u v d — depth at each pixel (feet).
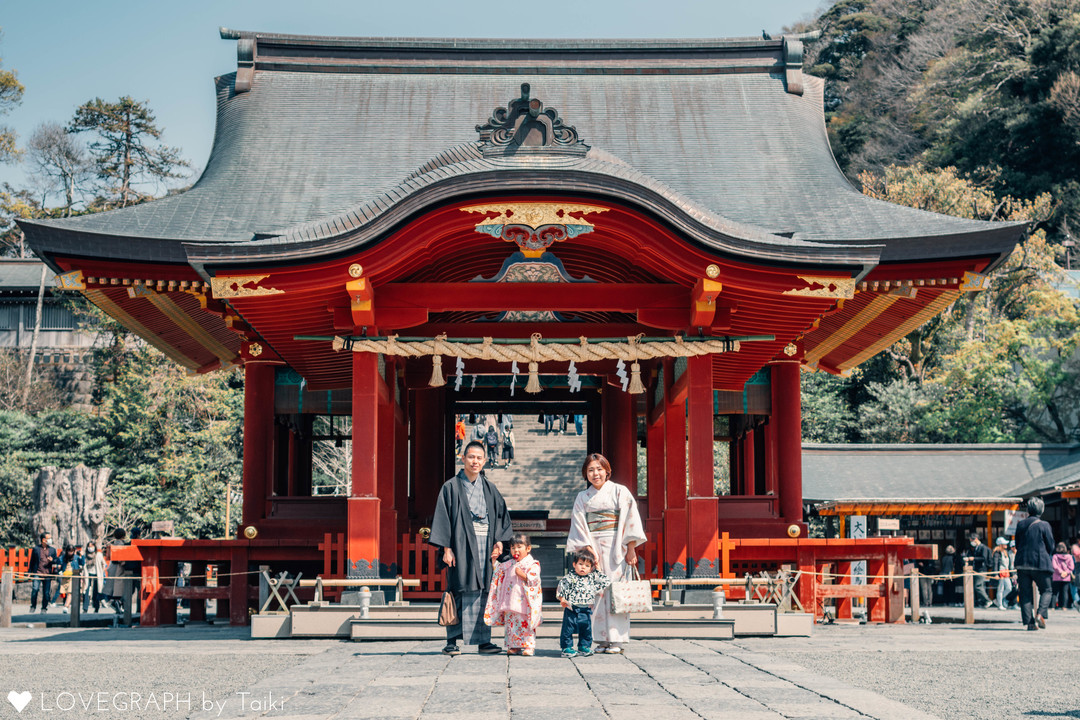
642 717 18.85
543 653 29.78
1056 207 166.40
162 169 225.56
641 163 58.54
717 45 66.03
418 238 38.55
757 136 60.80
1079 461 97.25
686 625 36.76
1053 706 22.20
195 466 116.98
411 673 25.29
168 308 53.11
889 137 202.80
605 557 29.50
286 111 62.34
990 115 178.29
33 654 33.71
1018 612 64.80
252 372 55.16
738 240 38.45
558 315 46.91
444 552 29.27
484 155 39.65
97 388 159.94
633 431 63.10
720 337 40.11
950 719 20.43
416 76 65.21
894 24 235.20
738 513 54.85
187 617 56.03
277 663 30.25
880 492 95.71
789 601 45.32
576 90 64.23
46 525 88.53
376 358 40.45
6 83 181.06
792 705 20.42
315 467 115.96
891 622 51.49
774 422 55.88
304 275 38.83
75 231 46.80
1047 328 128.98
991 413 125.70
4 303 170.19
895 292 48.88
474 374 59.00
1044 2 185.37
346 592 38.60
